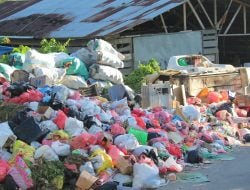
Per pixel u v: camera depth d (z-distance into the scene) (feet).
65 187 29.09
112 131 34.40
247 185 30.25
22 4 97.55
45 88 39.29
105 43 48.96
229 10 81.25
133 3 77.92
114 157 31.17
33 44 77.97
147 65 58.23
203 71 50.26
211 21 78.02
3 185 27.40
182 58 55.26
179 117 41.29
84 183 28.43
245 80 52.49
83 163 29.89
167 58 72.28
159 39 71.82
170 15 80.59
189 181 31.22
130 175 30.73
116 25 69.21
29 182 27.50
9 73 44.16
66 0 90.68
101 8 80.02
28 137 31.37
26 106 35.68
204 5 80.18
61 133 31.99
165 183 30.91
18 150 29.73
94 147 31.50
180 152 35.32
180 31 76.79
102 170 30.25
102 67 47.29
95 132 33.45
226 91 49.65
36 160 29.37
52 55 47.55
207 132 39.73
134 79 55.62
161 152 33.65
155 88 44.39
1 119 34.55
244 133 42.32
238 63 86.07
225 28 83.82
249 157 36.32
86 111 36.37
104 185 28.58
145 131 35.94
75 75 46.21
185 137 38.22
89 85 46.19
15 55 47.60
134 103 43.52
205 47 75.31
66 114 35.27
